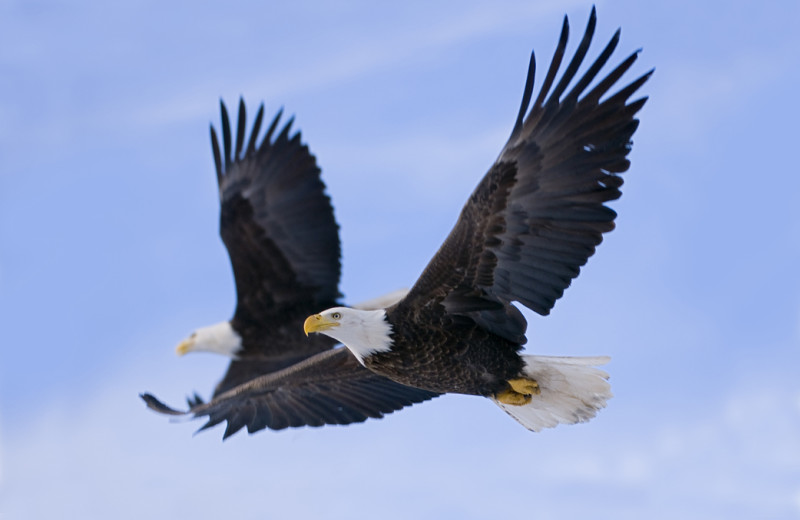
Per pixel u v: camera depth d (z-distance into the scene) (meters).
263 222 21.36
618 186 13.02
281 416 16.39
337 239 21.20
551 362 14.05
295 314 21.34
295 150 21.39
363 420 16.09
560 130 13.25
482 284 13.60
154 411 15.69
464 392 14.40
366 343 14.07
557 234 13.27
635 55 13.07
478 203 13.33
